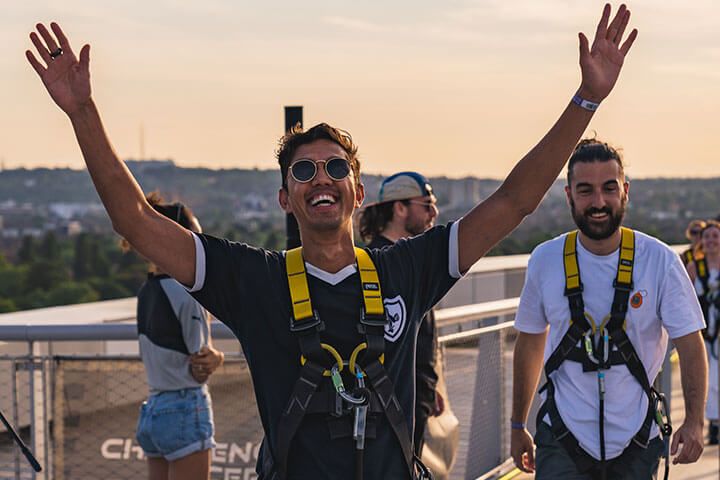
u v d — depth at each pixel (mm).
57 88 2846
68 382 5906
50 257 115688
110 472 5848
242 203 174125
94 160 2875
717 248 9672
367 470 2920
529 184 3131
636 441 4156
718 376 8578
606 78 3076
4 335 5887
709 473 7617
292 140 3066
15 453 5910
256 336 2982
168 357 5090
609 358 4160
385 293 3012
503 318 7398
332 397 2918
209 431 5199
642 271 4188
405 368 3014
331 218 2951
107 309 12859
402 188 5273
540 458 4316
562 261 4293
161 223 2971
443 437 5668
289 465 2939
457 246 3125
